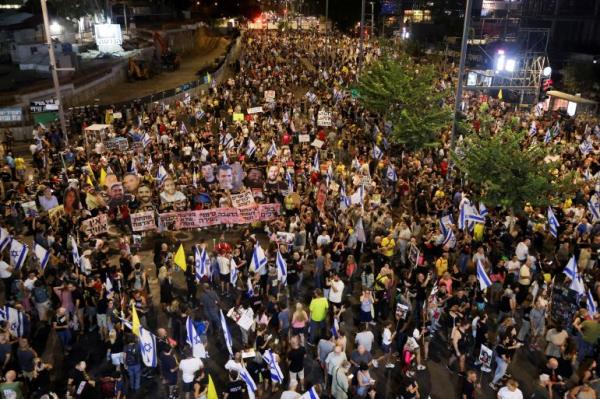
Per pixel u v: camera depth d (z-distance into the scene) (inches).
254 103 1685.5
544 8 2896.2
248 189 905.5
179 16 4424.2
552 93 1781.5
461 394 464.1
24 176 1037.8
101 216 767.1
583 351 541.6
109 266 636.1
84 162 996.6
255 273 615.2
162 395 508.1
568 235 730.2
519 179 751.1
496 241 696.4
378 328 607.5
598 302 593.9
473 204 803.4
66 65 1957.4
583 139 1214.9
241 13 5629.9
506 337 503.8
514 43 1812.3
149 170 986.1
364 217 768.9
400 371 544.1
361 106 1445.6
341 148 1222.3
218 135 1299.2
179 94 1878.7
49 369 491.2
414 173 965.8
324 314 561.3
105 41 2461.9
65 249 692.7
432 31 3041.3
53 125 1210.0
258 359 488.7
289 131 1306.6
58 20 2554.1
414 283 597.3
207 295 578.2
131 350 498.3
